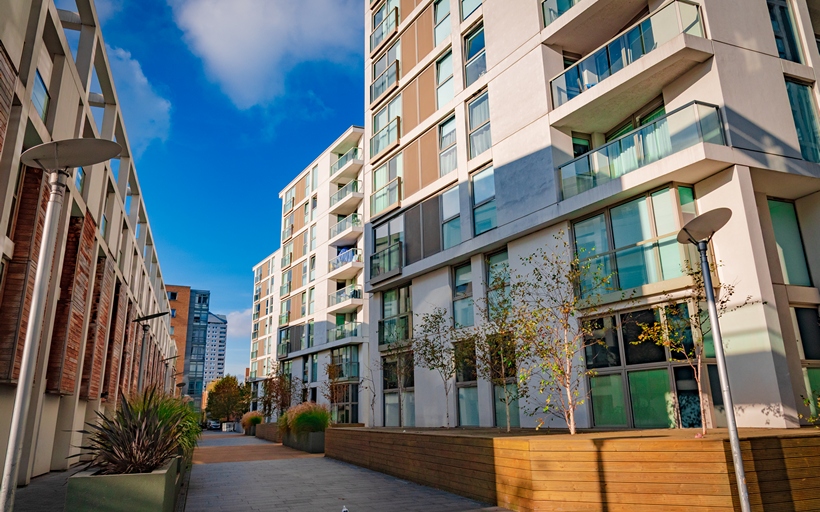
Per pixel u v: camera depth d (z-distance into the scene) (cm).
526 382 1271
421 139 1977
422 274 1886
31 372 548
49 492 1069
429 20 2025
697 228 668
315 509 867
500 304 1260
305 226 4550
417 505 891
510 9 1608
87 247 1567
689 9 1179
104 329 1892
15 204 1106
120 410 736
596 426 1220
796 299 1126
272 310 5856
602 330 1246
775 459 681
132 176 2617
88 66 1486
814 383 1089
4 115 957
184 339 7444
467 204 1684
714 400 1058
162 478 608
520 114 1517
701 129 1101
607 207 1286
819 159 1196
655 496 695
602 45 1355
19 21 1005
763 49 1203
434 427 1633
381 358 2106
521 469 809
